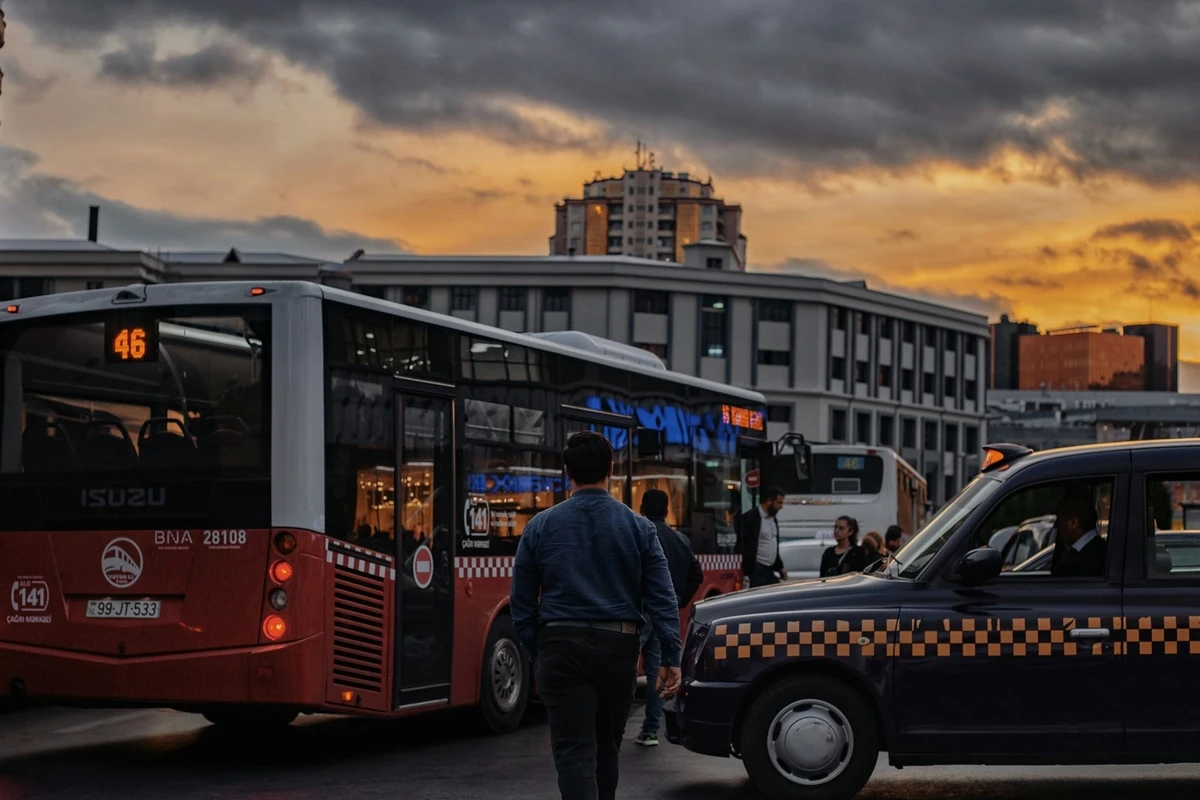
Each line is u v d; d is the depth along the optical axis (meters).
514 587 6.29
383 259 84.69
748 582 17.20
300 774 9.37
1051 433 128.25
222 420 9.38
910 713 7.86
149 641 9.37
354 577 9.60
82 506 9.60
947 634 7.86
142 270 80.25
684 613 14.91
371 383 9.90
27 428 9.82
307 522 9.23
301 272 84.06
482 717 11.23
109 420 9.63
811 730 7.92
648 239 192.38
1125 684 7.73
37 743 10.94
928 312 96.44
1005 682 7.80
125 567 9.47
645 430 14.18
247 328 9.40
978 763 7.83
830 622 7.97
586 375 13.05
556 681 6.13
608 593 6.20
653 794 8.64
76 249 79.62
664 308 85.19
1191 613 7.75
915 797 8.48
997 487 8.09
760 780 7.96
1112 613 7.78
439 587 10.57
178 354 9.52
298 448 9.23
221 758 10.11
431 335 10.66
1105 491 7.98
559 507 6.33
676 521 14.93
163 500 9.43
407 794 8.59
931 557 8.09
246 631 9.21
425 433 10.50
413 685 10.20
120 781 9.09
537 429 12.09
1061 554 7.97
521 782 9.03
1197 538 7.91
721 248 95.06
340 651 9.47
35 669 9.59
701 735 8.05
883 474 30.83
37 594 9.66
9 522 9.77
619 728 6.34
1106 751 7.72
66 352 9.79
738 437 16.84
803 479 18.50
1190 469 7.95
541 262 84.00
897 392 94.12
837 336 88.81
